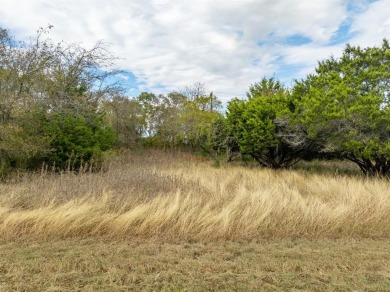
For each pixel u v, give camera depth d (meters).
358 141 8.87
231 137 14.24
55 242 3.91
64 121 10.00
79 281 2.89
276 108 12.65
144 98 28.58
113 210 4.91
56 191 5.50
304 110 10.55
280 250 3.75
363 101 8.70
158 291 2.74
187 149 24.67
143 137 27.56
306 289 2.79
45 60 9.96
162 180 6.59
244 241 4.10
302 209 4.99
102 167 9.49
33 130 9.27
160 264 3.26
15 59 9.41
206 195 5.74
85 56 12.36
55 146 9.62
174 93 29.33
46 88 10.36
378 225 4.75
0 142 7.95
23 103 9.34
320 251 3.71
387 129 8.54
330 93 9.30
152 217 4.41
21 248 3.68
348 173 10.88
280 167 13.49
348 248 3.82
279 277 3.01
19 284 2.81
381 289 2.79
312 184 7.83
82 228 4.27
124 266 3.20
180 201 5.15
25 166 9.12
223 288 2.80
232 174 9.91
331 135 9.79
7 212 4.62
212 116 22.50
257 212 4.83
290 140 11.86
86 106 11.48
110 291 2.72
